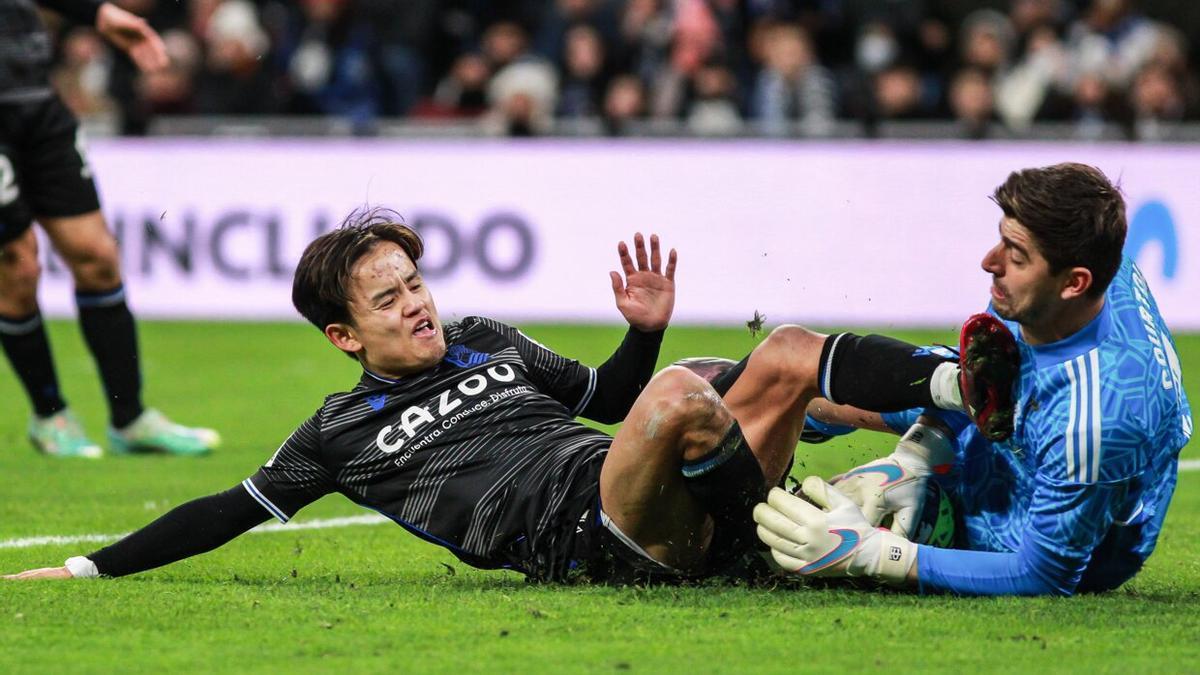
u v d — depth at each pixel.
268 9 54.72
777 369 13.48
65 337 42.38
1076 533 12.62
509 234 44.25
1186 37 59.97
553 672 11.02
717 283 43.75
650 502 13.09
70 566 14.43
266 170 45.00
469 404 14.14
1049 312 12.26
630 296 14.98
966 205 43.16
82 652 11.63
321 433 14.20
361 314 14.07
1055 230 11.91
